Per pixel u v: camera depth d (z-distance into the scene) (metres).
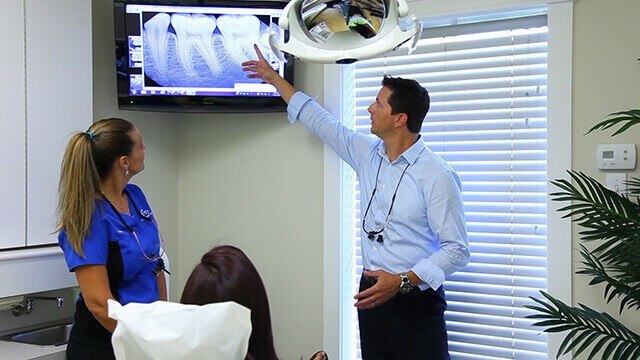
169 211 3.56
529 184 2.83
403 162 2.73
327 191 3.17
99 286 2.28
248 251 3.43
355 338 3.23
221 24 3.06
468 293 2.95
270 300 3.36
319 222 3.22
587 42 2.62
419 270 2.53
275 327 3.34
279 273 3.34
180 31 3.04
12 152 2.50
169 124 3.55
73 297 3.05
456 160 2.98
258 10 3.05
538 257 2.81
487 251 2.92
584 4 2.63
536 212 2.82
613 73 2.58
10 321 2.77
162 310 1.00
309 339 3.26
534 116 2.81
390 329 2.71
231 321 1.01
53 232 2.64
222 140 3.49
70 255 2.30
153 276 2.55
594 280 2.35
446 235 2.57
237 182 3.45
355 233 3.24
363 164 2.89
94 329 2.36
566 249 2.65
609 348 2.10
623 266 2.30
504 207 2.88
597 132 2.60
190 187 3.59
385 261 2.72
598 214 2.20
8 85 2.48
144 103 3.08
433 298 2.70
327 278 3.18
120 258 2.37
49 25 2.64
